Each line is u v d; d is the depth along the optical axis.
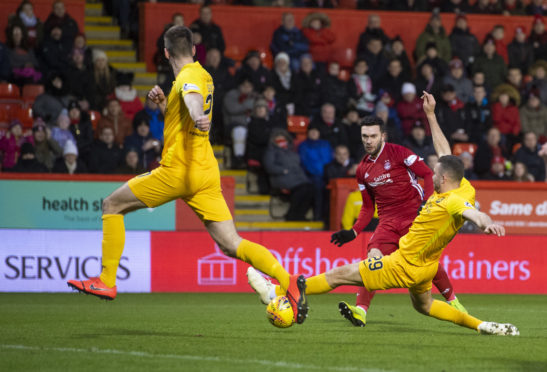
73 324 23.20
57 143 43.16
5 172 41.31
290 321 18.36
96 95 48.12
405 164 22.75
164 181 18.34
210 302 32.84
